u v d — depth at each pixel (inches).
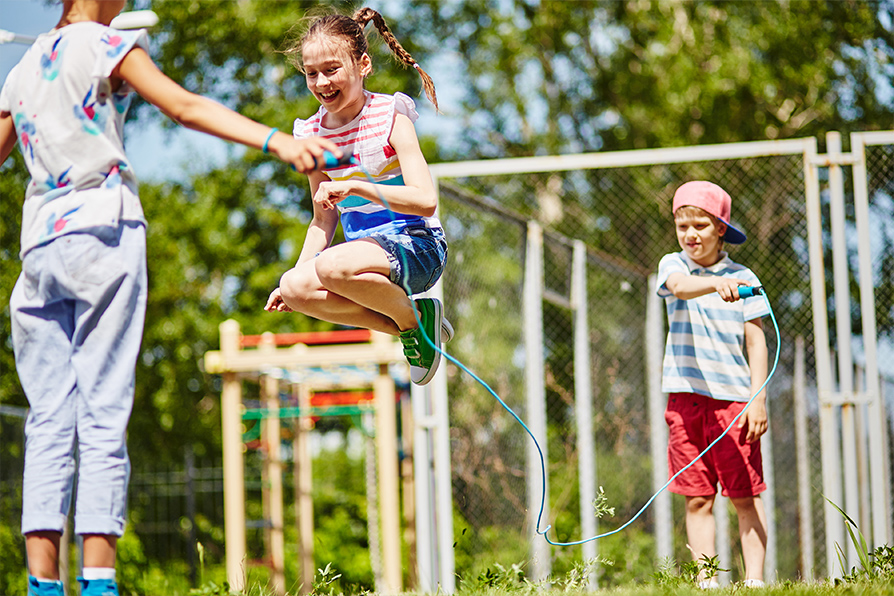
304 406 756.6
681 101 959.6
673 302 271.1
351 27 203.9
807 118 945.5
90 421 166.2
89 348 168.1
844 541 342.6
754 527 255.0
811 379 410.3
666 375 268.5
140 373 1070.4
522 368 431.2
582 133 1071.0
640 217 483.2
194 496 943.0
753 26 941.8
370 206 209.6
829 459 348.5
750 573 250.5
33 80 175.0
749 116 962.1
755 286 246.4
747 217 408.8
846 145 879.7
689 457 262.5
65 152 171.0
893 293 363.6
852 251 431.5
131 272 170.1
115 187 170.9
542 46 1067.3
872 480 343.0
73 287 167.2
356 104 205.5
